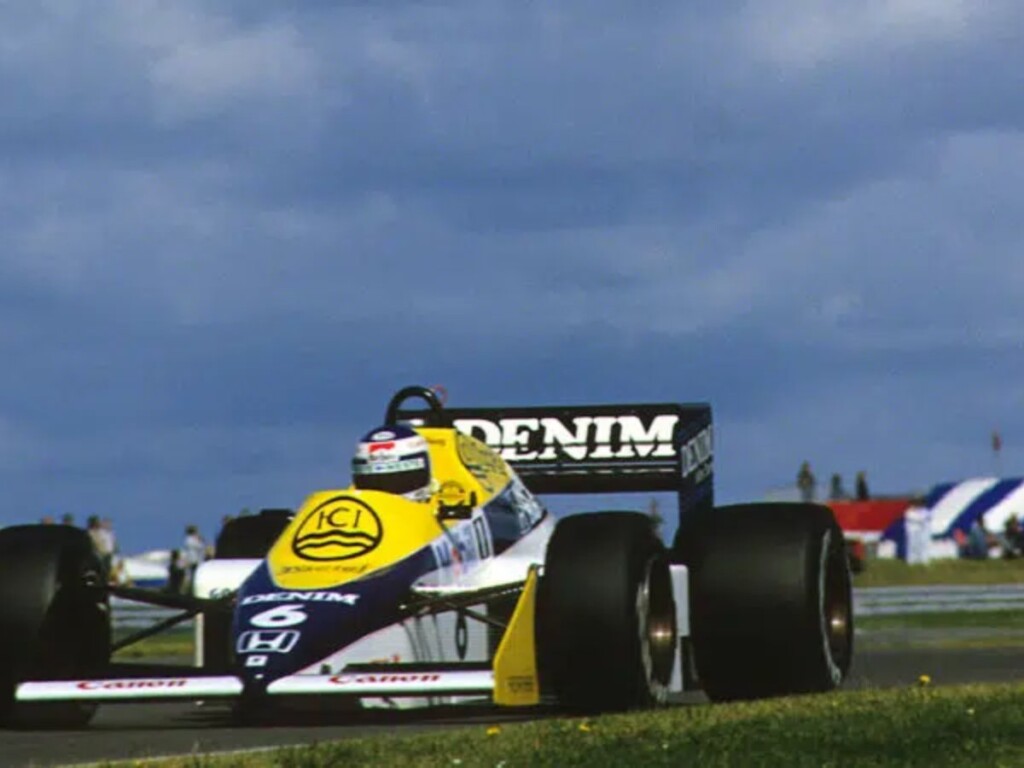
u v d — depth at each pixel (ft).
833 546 119.34
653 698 109.70
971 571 408.67
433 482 121.19
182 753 101.04
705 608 114.11
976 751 88.17
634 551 107.96
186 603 116.47
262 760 91.86
